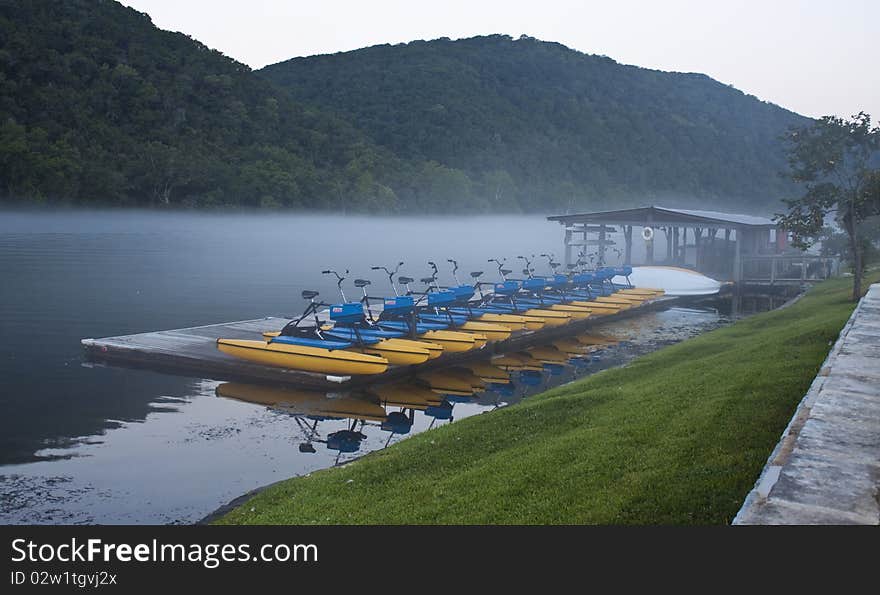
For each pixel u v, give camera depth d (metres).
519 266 53.19
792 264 40.81
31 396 15.64
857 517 4.89
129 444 12.65
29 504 9.90
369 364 15.93
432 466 8.91
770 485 5.43
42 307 28.52
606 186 124.50
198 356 17.72
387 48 159.88
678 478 6.93
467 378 18.38
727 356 13.75
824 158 21.33
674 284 34.34
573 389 14.01
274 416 14.53
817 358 11.45
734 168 148.25
